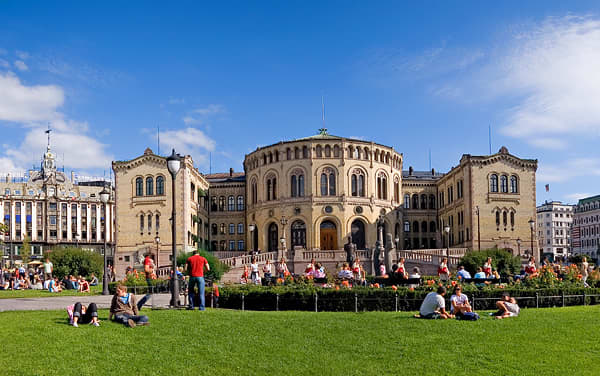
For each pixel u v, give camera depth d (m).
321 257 76.31
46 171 157.25
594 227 198.38
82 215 149.62
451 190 100.12
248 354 21.22
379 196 92.50
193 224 94.94
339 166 89.56
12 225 142.88
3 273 65.38
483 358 21.23
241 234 104.81
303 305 31.30
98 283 69.69
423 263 74.19
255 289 32.97
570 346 22.62
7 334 21.61
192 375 19.33
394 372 20.03
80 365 19.30
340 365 20.50
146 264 47.91
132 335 22.48
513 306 28.08
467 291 32.22
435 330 24.52
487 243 90.00
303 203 89.00
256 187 95.88
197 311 27.33
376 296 31.06
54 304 33.72
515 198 91.69
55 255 70.19
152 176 91.31
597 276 46.03
